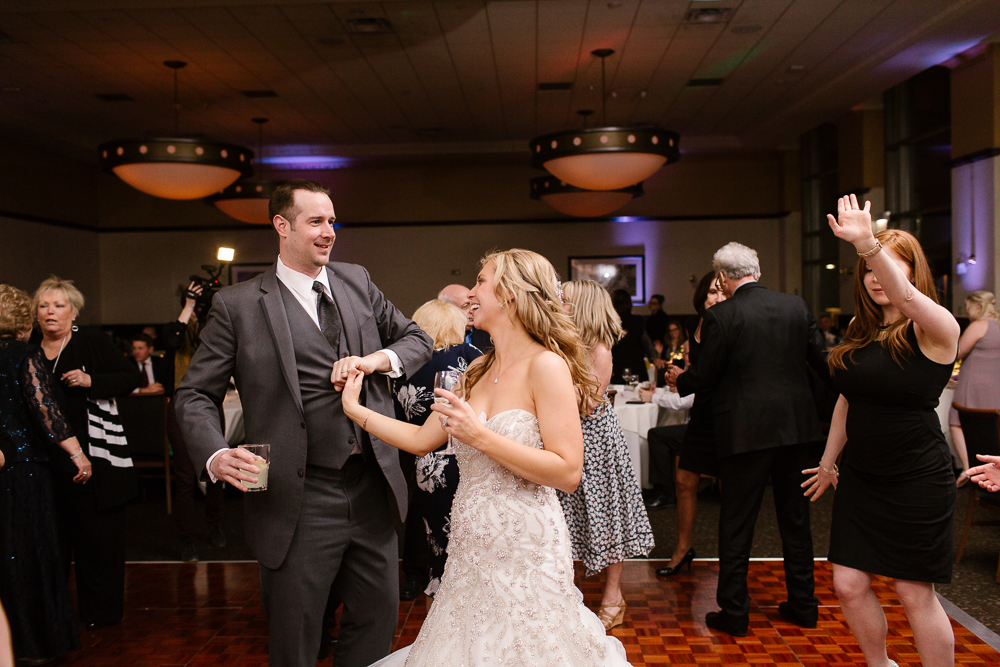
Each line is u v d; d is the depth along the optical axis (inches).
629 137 283.1
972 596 136.6
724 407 118.6
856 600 88.5
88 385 121.8
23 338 118.6
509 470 65.2
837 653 114.3
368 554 81.3
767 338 117.0
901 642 117.6
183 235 575.8
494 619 64.8
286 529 76.9
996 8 272.5
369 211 564.1
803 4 277.9
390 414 83.4
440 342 116.4
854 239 76.2
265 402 78.4
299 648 76.9
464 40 313.9
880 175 420.2
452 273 561.0
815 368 122.2
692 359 144.2
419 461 112.9
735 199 544.1
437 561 112.4
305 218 78.2
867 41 319.3
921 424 83.2
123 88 379.2
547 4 276.2
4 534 107.3
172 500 225.1
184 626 129.0
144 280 576.7
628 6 279.3
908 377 82.4
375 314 88.5
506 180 558.9
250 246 573.3
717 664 111.2
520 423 65.9
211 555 170.1
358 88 382.9
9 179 474.3
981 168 324.5
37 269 501.4
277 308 79.2
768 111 437.4
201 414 76.4
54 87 376.8
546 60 341.7
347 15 284.4
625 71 359.3
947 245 360.5
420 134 487.2
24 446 109.2
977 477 79.6
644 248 551.5
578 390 69.1
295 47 320.2
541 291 68.3
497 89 388.2
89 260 562.6
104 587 127.6
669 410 217.3
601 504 121.9
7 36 303.4
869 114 420.8
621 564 126.2
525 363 67.9
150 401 214.7
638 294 551.2
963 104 335.9
